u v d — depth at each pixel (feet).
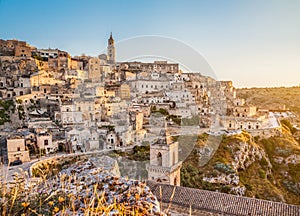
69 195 18.58
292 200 153.69
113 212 16.89
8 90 208.54
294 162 183.42
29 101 197.26
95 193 18.29
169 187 64.23
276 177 178.40
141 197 20.76
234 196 66.49
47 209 17.70
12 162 120.26
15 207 17.20
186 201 62.75
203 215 61.36
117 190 21.50
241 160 166.50
